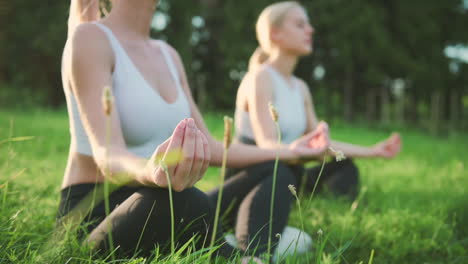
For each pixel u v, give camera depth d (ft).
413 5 63.93
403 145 26.53
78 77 4.40
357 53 62.90
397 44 64.03
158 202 4.00
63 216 4.72
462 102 67.36
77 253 4.08
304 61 67.15
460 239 6.88
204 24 71.97
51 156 12.16
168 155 3.32
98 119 4.25
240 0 66.44
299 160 6.66
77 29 4.61
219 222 4.50
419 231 6.89
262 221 5.28
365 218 7.16
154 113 4.85
